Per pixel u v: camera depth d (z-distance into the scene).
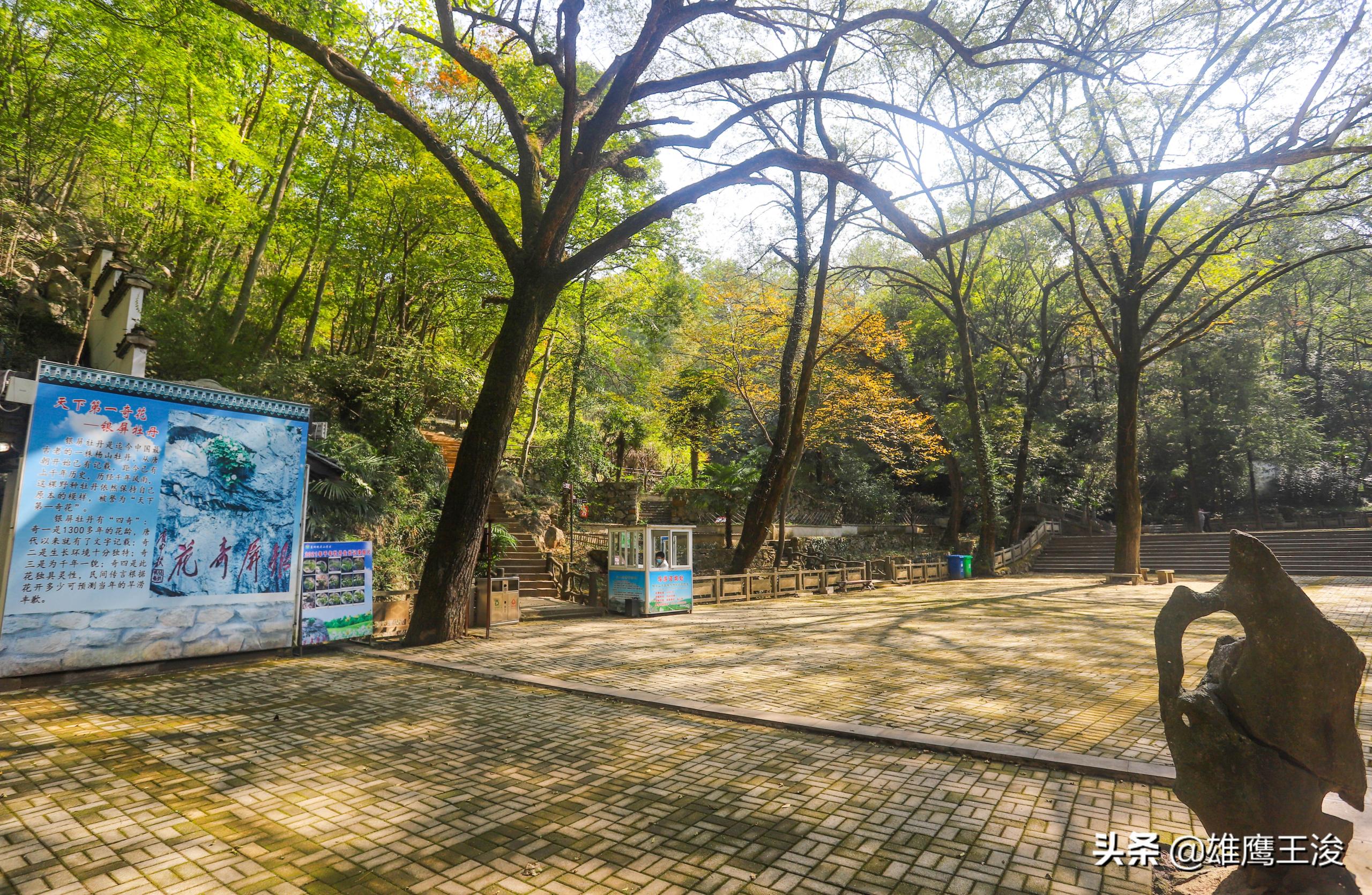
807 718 5.65
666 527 13.67
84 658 7.03
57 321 13.77
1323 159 16.81
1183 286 20.03
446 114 16.94
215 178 14.81
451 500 10.12
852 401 22.97
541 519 19.69
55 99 14.08
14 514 6.64
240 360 15.40
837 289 27.06
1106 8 11.89
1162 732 5.19
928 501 36.62
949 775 4.34
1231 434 33.34
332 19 13.32
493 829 3.57
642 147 11.33
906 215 9.89
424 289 20.50
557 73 10.93
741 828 3.55
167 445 7.73
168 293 16.30
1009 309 30.25
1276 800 2.49
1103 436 35.69
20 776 4.32
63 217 15.83
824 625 11.81
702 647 9.48
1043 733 5.18
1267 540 24.69
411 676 7.61
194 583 7.92
